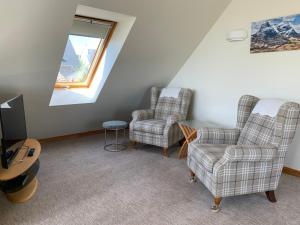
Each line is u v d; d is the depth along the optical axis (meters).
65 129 4.32
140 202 2.42
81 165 3.29
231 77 3.65
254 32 3.27
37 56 2.82
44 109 3.66
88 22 3.22
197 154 2.57
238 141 2.88
